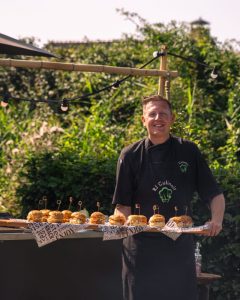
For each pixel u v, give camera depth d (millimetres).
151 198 5895
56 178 9383
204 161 6012
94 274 6641
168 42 14836
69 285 6469
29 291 6195
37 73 16281
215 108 13875
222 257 8039
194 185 6016
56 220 5934
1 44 7496
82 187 9203
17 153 10547
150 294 5777
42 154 9672
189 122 11141
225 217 8031
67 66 7973
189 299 5785
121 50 15914
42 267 6277
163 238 5789
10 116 14133
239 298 7984
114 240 6793
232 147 11281
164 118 5895
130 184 5957
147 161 5926
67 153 9836
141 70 8250
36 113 14578
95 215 5984
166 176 5887
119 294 6832
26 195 9570
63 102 8047
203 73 14383
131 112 13922
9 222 5969
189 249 5852
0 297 5996
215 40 15375
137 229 5707
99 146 11516
